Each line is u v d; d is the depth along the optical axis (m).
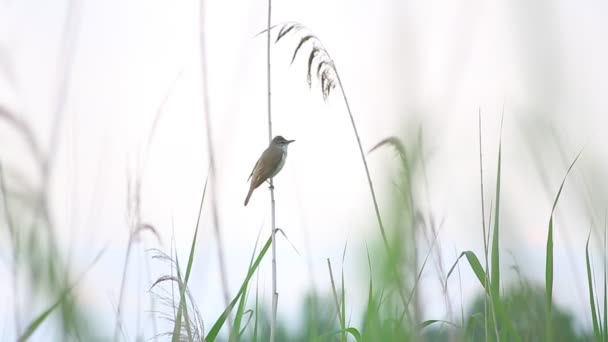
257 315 8.56
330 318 8.11
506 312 7.18
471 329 7.52
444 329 6.66
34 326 5.98
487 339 7.32
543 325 7.09
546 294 6.99
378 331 5.42
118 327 6.68
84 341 6.15
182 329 7.51
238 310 8.41
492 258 7.00
